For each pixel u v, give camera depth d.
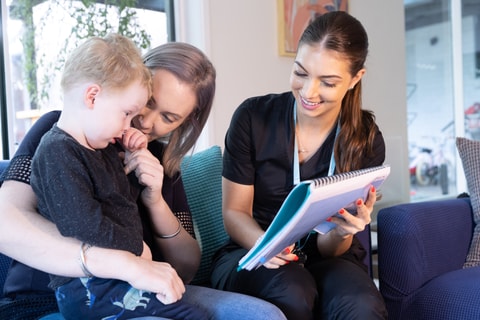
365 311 1.14
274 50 2.71
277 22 2.72
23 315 1.18
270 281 1.22
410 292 1.68
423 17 3.97
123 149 1.23
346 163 1.43
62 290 1.03
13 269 1.21
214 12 2.45
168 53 1.17
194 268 1.38
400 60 3.45
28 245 0.97
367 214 1.22
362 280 1.22
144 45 2.42
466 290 1.52
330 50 1.27
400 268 1.69
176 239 1.31
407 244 1.68
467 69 4.09
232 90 2.53
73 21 2.21
